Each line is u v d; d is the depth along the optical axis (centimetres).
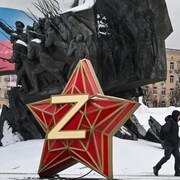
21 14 3822
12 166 1816
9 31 2495
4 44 3828
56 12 2270
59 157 972
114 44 2198
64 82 2205
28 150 2055
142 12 2203
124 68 2223
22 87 2409
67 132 946
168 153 1459
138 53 2234
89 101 955
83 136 928
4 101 6681
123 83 2248
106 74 2200
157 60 2281
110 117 927
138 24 2217
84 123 943
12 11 3934
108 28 2195
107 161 908
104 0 2148
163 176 1391
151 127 2384
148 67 2245
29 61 2323
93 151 924
